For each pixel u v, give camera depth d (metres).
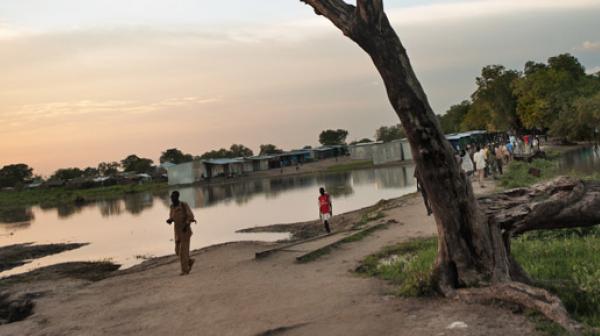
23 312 10.42
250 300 8.21
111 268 17.33
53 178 119.88
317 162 101.12
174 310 8.21
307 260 11.65
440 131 6.83
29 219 48.62
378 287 8.04
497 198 7.55
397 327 5.88
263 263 11.96
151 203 54.31
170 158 138.88
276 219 27.16
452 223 6.95
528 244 9.77
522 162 33.50
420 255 9.67
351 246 12.98
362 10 6.60
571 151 47.94
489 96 75.81
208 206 39.81
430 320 5.98
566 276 7.29
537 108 62.59
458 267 6.95
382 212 19.86
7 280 15.88
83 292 11.29
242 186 65.75
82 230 32.69
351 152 90.25
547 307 5.55
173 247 21.70
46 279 15.50
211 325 7.01
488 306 6.23
